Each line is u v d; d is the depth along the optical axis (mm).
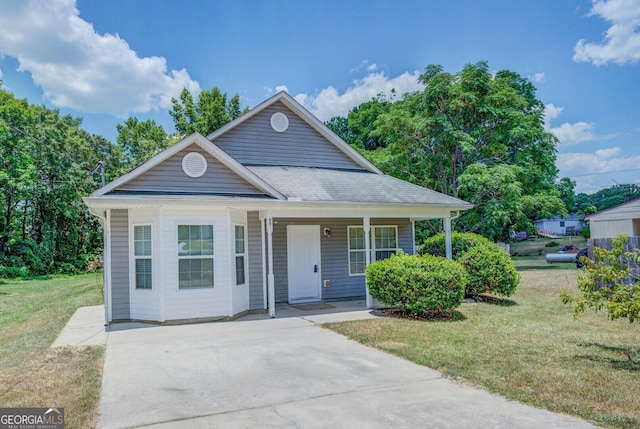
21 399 4762
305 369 5816
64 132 32906
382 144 33156
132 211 9609
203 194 9836
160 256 9172
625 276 5980
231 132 12789
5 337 8883
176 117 34188
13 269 27047
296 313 10352
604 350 6551
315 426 3945
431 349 6719
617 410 4211
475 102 20750
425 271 9508
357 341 7406
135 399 4742
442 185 22234
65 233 32531
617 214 23547
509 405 4398
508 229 22984
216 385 5199
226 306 9625
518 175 20781
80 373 5754
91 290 17109
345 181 12570
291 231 12258
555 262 24375
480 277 11461
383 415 4176
